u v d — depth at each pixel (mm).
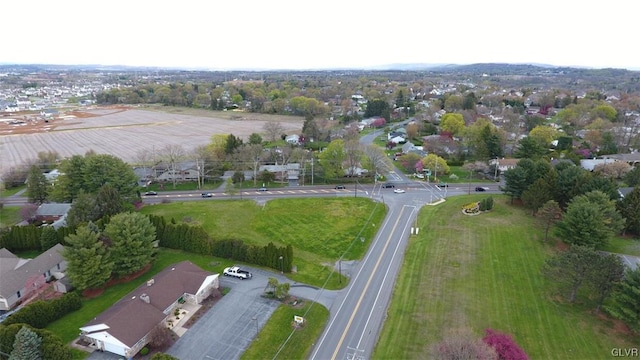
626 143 148000
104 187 82188
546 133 145000
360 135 189750
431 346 48969
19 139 187375
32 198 98375
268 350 49594
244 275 65938
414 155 129375
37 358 45812
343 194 107438
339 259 72750
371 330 53156
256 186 115750
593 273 54375
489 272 66750
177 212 94312
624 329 52406
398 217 91688
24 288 60906
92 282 60688
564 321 54094
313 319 55469
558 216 78438
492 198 95875
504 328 52688
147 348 49438
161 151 147875
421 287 62781
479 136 137625
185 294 59281
